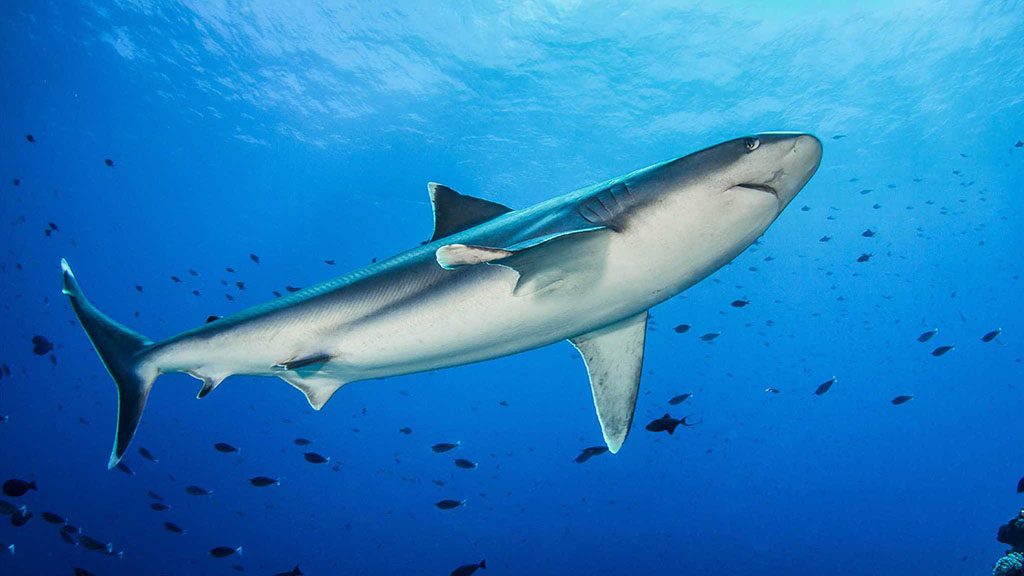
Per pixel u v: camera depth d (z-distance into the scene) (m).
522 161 26.59
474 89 22.86
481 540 34.56
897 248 33.53
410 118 24.48
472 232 4.18
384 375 4.53
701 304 36.28
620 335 4.55
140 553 28.92
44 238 33.50
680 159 3.44
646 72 21.70
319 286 4.48
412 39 20.86
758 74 21.77
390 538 35.31
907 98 23.39
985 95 23.61
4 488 7.66
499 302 3.81
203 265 35.47
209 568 30.14
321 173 28.25
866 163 27.00
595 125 24.33
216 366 4.77
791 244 32.19
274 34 20.84
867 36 20.47
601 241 3.41
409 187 28.58
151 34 21.05
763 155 3.33
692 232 3.50
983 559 33.53
